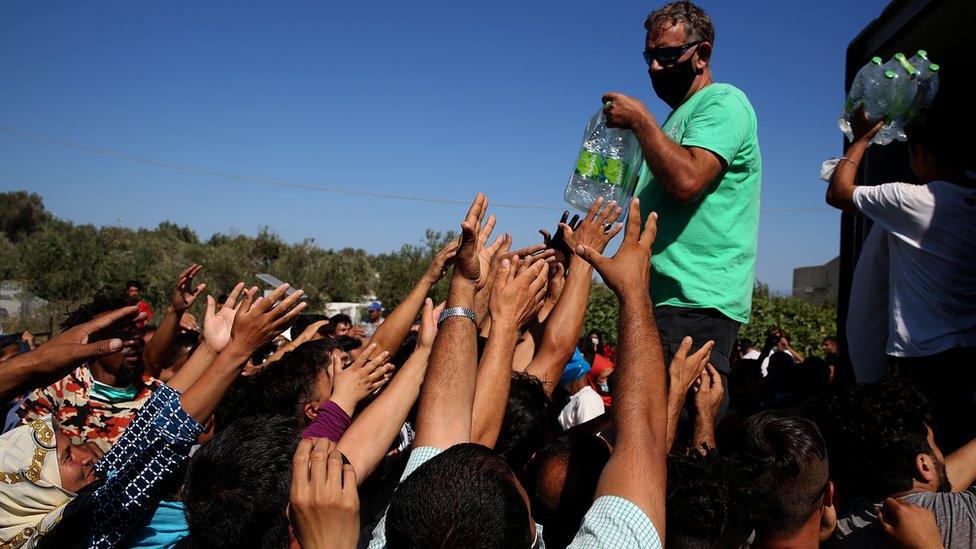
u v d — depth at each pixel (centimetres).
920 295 302
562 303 301
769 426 228
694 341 312
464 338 224
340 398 264
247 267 3559
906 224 301
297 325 701
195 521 191
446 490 156
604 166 344
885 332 338
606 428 308
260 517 190
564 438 239
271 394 315
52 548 230
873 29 396
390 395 249
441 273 334
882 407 254
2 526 235
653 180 337
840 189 324
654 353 190
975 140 304
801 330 1562
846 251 439
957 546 234
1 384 205
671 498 205
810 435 223
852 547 249
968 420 301
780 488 220
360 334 844
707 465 214
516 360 344
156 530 230
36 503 239
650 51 333
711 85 323
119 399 374
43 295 2838
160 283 2892
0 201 6306
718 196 316
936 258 296
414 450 209
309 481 154
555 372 299
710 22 331
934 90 312
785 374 649
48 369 206
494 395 238
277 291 234
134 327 357
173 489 235
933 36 335
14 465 238
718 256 315
